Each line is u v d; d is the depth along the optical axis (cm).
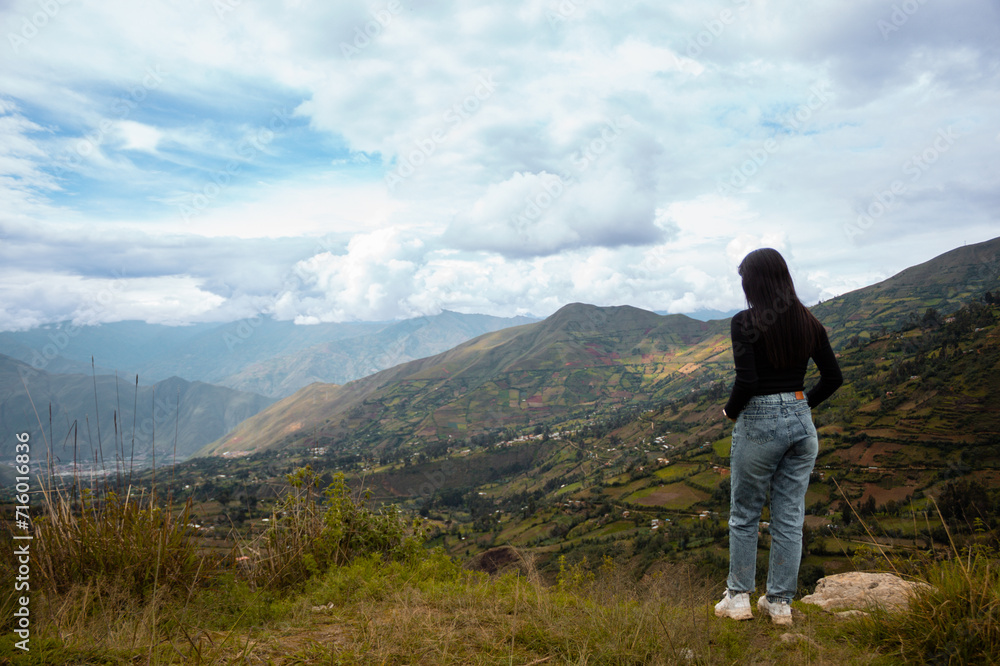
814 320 294
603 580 349
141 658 230
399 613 306
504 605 323
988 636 219
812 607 339
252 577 424
